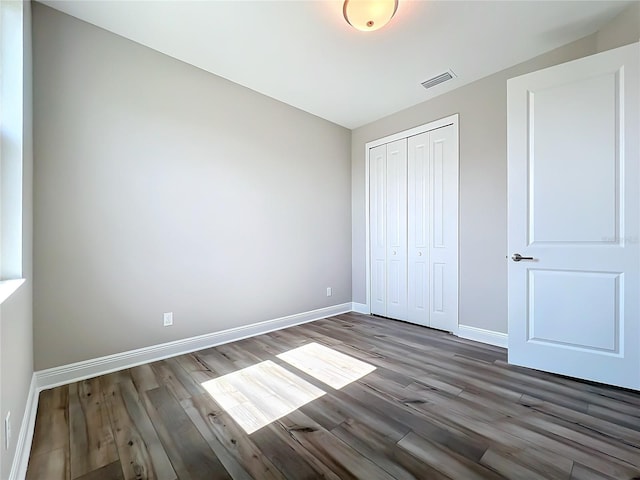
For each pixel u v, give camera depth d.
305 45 2.46
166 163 2.60
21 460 1.33
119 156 2.36
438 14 2.10
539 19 2.16
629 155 1.95
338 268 4.11
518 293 2.36
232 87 3.01
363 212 4.15
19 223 1.61
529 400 1.87
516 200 2.35
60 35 2.12
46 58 2.06
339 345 2.89
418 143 3.49
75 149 2.17
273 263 3.37
